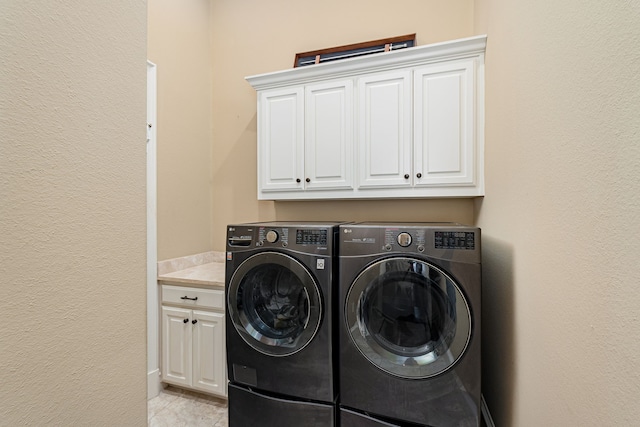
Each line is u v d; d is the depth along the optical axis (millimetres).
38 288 489
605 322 655
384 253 1379
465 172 1749
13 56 458
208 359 1979
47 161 501
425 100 1807
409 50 1786
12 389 457
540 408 977
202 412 1910
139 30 675
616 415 618
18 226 464
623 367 600
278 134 2150
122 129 632
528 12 1071
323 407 1469
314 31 2400
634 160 569
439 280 1304
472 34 2037
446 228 1320
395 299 1419
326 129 2027
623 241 599
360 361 1412
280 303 1630
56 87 514
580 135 749
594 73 692
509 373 1282
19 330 465
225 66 2658
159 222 2180
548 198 922
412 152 1839
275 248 1550
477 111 1729
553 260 891
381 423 1379
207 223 2646
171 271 2254
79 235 549
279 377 1544
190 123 2479
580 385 751
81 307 552
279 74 2092
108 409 600
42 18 495
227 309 1660
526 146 1094
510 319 1270
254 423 1590
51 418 505
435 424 1311
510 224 1268
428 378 1316
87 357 562
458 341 1278
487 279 1655
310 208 2434
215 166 2682
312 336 1478
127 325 641
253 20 2574
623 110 597
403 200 2209
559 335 855
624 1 594
